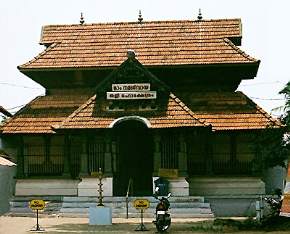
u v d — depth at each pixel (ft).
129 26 126.62
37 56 119.14
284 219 78.54
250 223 78.69
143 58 116.37
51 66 115.75
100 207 84.74
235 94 114.21
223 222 82.23
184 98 114.32
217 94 114.52
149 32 124.26
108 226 82.17
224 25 123.75
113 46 121.39
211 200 106.22
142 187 111.65
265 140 83.41
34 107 116.06
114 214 97.40
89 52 120.16
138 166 112.16
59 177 111.14
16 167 112.47
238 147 109.50
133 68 104.27
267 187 111.04
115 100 104.27
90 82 119.03
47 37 125.90
